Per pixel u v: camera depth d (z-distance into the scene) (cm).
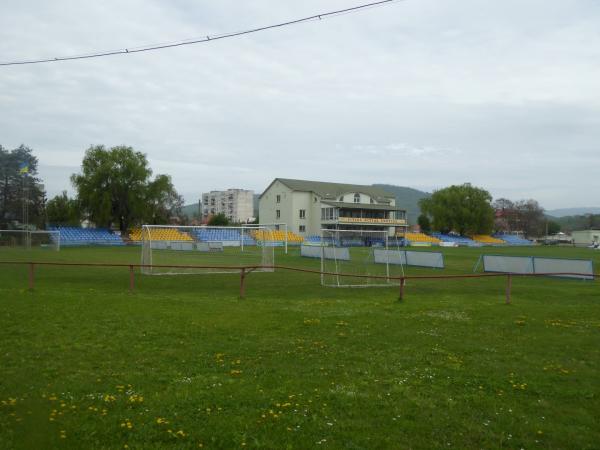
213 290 1873
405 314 1280
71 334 954
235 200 16312
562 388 675
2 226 7706
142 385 656
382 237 3369
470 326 1126
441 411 581
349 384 675
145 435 498
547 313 1320
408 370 754
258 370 736
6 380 666
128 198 6662
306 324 1101
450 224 9900
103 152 6625
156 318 1130
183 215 11006
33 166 7962
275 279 2327
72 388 636
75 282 2019
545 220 14300
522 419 561
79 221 6869
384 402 606
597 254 5697
